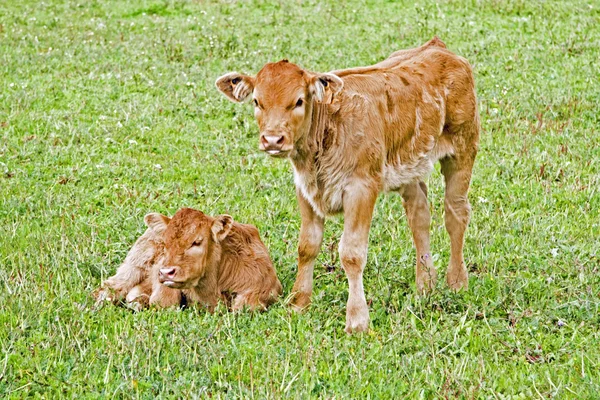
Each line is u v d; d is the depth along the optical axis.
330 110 12.88
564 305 13.32
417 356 11.73
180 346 11.87
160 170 20.03
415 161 14.25
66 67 28.31
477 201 18.22
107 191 18.62
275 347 12.02
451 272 14.65
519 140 21.94
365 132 12.99
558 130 22.61
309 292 13.80
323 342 12.14
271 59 28.95
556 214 17.38
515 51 29.09
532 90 25.23
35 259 14.91
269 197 18.66
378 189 13.27
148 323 12.57
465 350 12.05
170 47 29.92
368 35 31.73
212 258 13.57
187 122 23.62
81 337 12.03
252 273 13.86
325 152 12.95
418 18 33.59
